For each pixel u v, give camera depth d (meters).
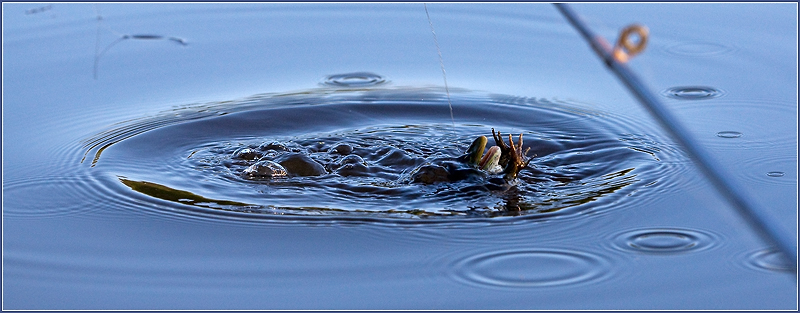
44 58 11.79
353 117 10.37
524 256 6.50
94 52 12.11
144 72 11.50
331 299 5.91
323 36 13.01
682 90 10.77
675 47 12.12
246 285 6.10
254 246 6.68
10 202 7.70
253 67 11.80
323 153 9.06
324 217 7.24
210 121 10.05
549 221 7.11
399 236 6.84
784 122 9.73
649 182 8.05
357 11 14.18
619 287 6.04
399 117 10.43
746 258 6.40
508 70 11.71
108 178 8.27
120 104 10.50
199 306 5.83
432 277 6.19
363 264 6.38
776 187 7.87
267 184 8.09
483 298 5.91
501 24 13.41
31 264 6.46
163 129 9.76
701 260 6.39
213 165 8.71
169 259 6.49
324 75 11.55
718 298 5.87
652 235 6.82
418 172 8.13
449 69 11.77
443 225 7.05
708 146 9.05
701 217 7.15
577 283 6.11
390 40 12.83
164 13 13.98
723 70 11.33
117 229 7.06
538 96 10.91
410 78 11.50
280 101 10.73
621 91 11.06
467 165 8.17
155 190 7.95
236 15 13.98
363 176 8.32
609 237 6.79
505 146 8.30
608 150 9.14
